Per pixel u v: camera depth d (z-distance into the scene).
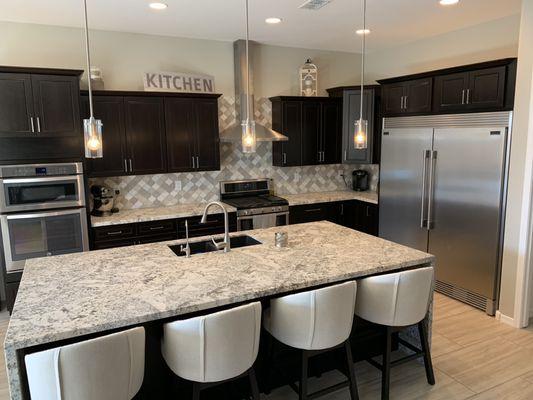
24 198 3.95
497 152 3.73
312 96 5.57
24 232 3.96
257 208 5.03
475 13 4.09
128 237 4.43
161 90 4.83
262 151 5.70
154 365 2.41
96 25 4.39
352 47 5.71
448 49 4.89
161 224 4.58
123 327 2.06
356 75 6.15
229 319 1.97
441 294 4.46
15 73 3.81
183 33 4.80
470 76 3.94
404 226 4.85
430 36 5.04
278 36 5.00
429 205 4.46
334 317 2.32
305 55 5.75
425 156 4.45
